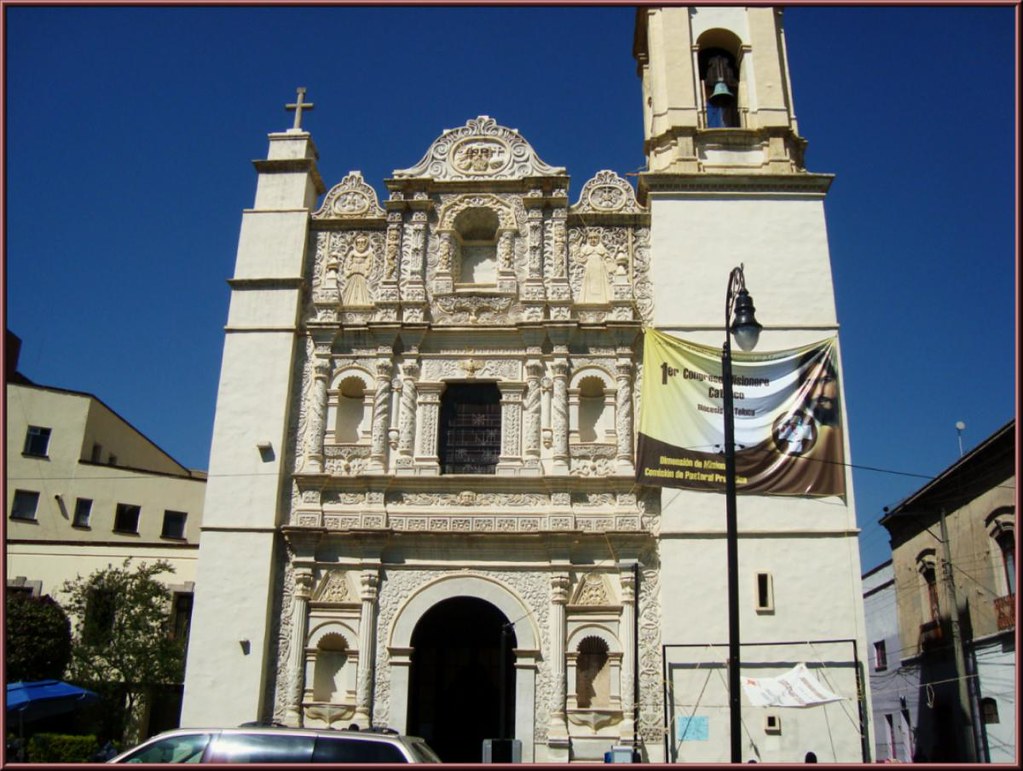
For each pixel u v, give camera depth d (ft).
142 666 108.17
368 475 98.17
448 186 110.11
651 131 122.42
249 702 90.89
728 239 105.50
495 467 100.58
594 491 97.19
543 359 102.32
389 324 103.45
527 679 91.25
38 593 123.95
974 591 116.47
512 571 94.84
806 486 95.20
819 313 102.01
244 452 99.71
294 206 110.22
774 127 110.52
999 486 108.99
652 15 122.11
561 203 108.37
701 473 95.71
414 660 100.89
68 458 156.97
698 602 92.07
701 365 99.30
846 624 90.94
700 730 88.12
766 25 117.50
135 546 126.62
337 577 96.22
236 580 94.84
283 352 103.60
